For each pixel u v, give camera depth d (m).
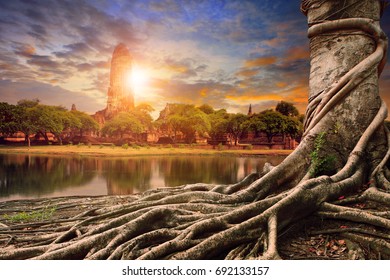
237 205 5.15
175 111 59.03
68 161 24.56
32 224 5.75
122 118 57.88
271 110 40.91
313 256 3.99
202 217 4.60
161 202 5.56
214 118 50.38
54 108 44.28
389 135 5.92
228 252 4.05
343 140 5.89
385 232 4.14
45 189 12.30
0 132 34.88
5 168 19.05
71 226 5.32
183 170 19.02
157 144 53.12
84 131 58.97
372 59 6.05
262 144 44.09
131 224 4.28
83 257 4.04
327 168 5.69
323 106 6.07
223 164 22.86
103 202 7.80
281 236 4.41
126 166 21.30
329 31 6.34
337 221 4.57
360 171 5.41
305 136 6.07
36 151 32.88
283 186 5.70
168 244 3.84
